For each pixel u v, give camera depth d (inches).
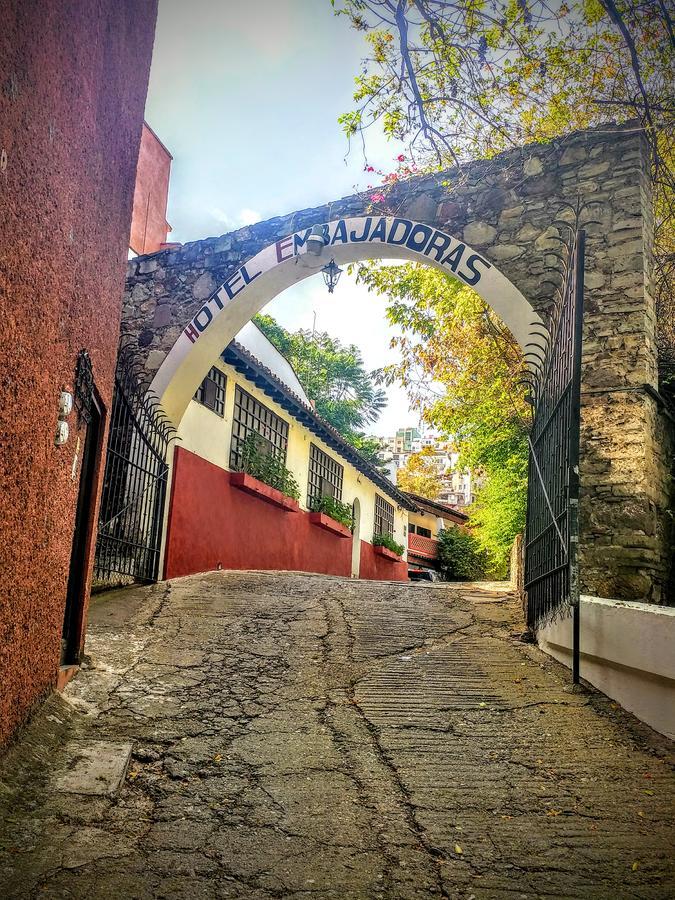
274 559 565.3
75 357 149.5
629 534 258.4
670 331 332.8
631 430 266.7
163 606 295.9
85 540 191.6
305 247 362.3
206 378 455.8
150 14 218.1
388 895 93.5
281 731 158.4
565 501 206.4
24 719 129.0
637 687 166.4
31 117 106.0
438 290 433.1
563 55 254.2
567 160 309.3
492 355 434.3
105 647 218.4
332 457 727.7
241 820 114.8
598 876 98.9
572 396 193.6
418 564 1131.9
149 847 103.6
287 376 619.5
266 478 533.6
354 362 1117.7
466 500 1849.2
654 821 115.7
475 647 244.5
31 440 118.3
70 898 87.7
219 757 141.6
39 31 106.2
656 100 286.5
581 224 298.2
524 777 134.0
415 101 241.0
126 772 130.4
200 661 214.7
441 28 220.8
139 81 209.2
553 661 221.1
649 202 304.3
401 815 118.1
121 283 206.4
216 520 462.3
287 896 92.5
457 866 101.4
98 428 195.5
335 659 225.9
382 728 161.5
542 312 299.6
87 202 152.7
